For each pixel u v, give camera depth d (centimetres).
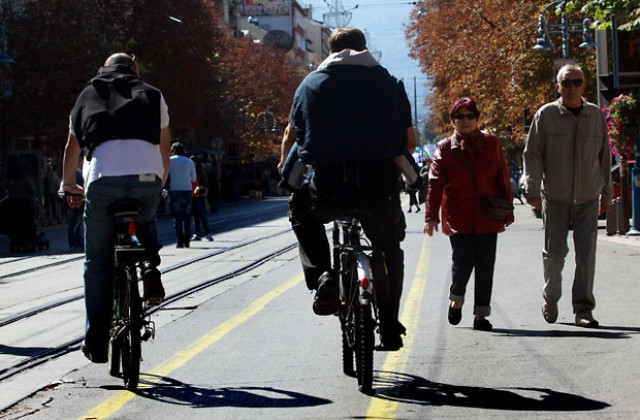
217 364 2102
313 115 1753
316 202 1788
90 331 1931
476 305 2433
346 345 1931
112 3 12825
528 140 2461
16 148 12006
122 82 1894
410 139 1822
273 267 4212
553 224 2464
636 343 2184
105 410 1723
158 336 2470
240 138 19788
